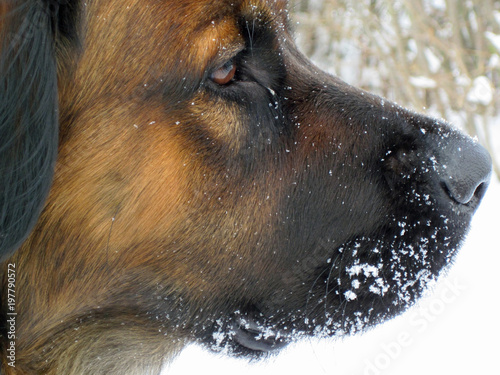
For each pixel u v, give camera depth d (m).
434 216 0.56
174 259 0.53
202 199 0.53
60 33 0.50
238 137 0.53
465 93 1.21
